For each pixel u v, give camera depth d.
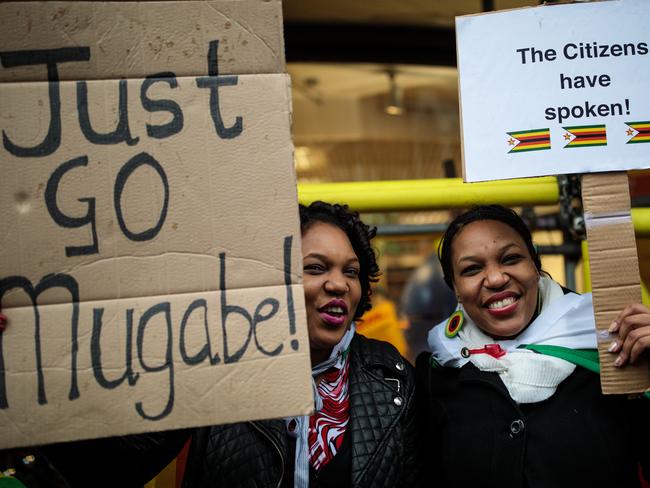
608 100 1.39
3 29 1.18
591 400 1.51
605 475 1.43
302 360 1.19
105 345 1.17
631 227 1.37
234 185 1.21
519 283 1.57
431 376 1.70
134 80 1.21
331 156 3.36
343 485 1.47
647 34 1.41
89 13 1.20
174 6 1.22
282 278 1.21
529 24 1.41
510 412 1.52
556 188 1.92
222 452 1.45
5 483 1.35
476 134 1.40
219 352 1.18
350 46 2.82
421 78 3.11
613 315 1.36
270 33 1.23
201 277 1.19
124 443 1.45
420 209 1.93
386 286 3.16
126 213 1.19
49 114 1.19
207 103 1.22
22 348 1.15
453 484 1.54
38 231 1.17
